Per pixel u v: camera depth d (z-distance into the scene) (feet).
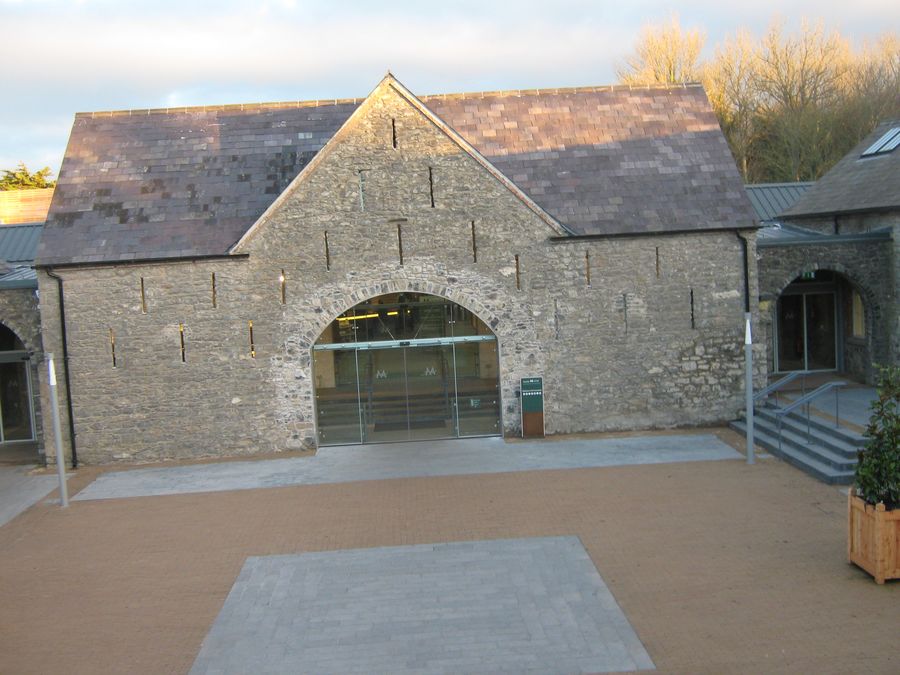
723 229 64.44
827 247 73.72
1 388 78.48
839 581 36.58
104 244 63.26
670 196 66.64
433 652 32.48
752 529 43.37
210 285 63.21
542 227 63.93
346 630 34.73
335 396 65.77
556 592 37.19
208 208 65.41
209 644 34.01
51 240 63.52
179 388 63.77
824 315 81.46
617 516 46.57
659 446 61.36
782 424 61.16
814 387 74.43
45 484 59.77
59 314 63.21
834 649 30.71
